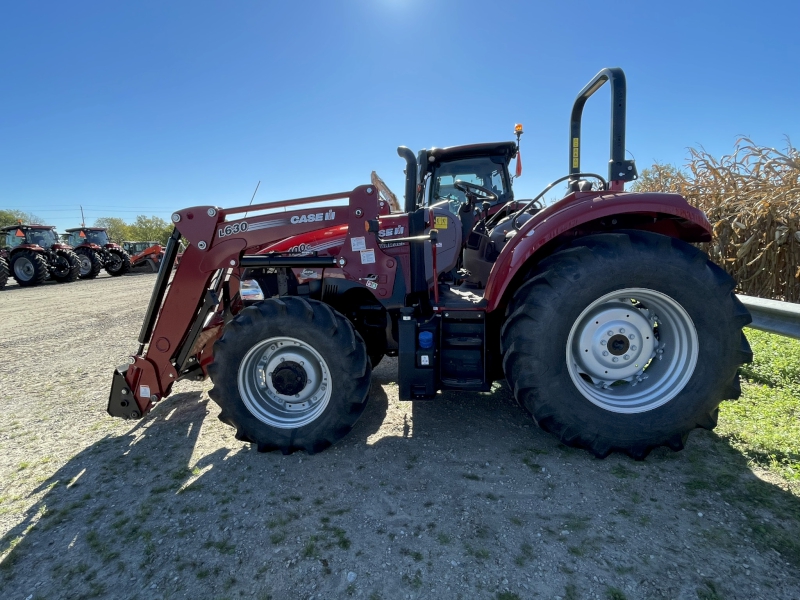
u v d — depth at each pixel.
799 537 1.68
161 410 3.20
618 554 1.64
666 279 2.17
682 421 2.20
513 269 2.32
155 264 18.64
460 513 1.91
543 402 2.27
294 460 2.43
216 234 2.63
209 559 1.71
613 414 2.24
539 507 1.93
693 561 1.59
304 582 1.58
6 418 3.12
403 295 2.68
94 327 6.40
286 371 2.52
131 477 2.31
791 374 3.07
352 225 2.62
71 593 1.58
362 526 1.86
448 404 3.09
